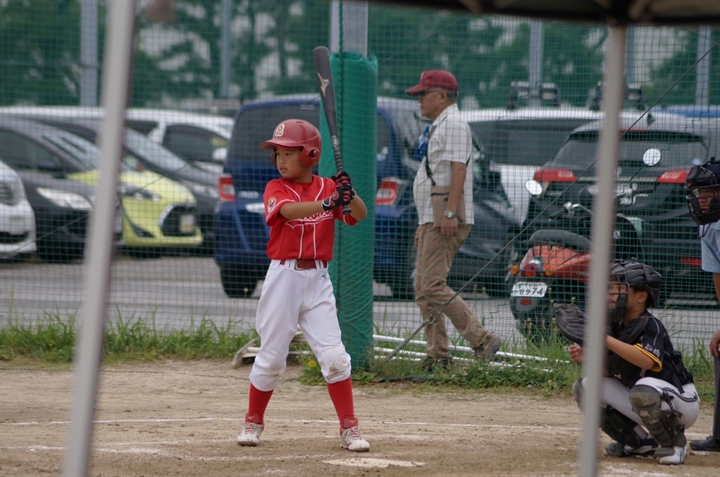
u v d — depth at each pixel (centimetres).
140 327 2717
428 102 2320
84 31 4456
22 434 1695
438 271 2298
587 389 897
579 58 2853
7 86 4381
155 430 1753
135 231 4328
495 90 2944
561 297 2467
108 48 817
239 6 5472
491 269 2747
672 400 1452
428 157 2308
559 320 1484
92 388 831
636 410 1448
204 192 4491
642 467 1461
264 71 5512
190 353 2612
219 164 4850
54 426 1781
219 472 1416
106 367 2456
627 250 2566
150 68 5288
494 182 2816
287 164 1611
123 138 825
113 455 1520
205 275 4128
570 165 2759
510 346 2438
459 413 1973
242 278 3488
